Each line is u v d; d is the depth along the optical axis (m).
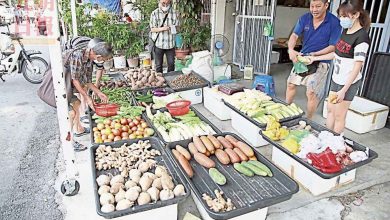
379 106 3.48
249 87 4.88
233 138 2.59
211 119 3.69
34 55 5.45
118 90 3.71
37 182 2.47
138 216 1.79
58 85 1.96
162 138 2.70
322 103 4.00
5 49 5.08
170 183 1.95
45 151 2.98
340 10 2.45
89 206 2.15
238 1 5.93
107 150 2.38
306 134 2.57
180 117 3.12
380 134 3.35
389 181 2.52
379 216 2.11
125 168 2.19
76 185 2.23
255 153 2.38
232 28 6.41
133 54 5.84
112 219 1.74
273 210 2.14
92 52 2.76
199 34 6.02
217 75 4.92
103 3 6.20
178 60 5.44
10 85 5.09
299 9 7.23
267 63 5.55
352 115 3.35
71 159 2.15
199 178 2.16
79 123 3.16
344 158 2.22
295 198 2.26
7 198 2.26
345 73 2.59
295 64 3.21
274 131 2.61
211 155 2.44
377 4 3.65
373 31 3.73
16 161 2.79
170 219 1.89
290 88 3.39
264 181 2.12
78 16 5.74
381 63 3.54
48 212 2.11
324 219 2.07
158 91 3.82
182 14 6.00
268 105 3.16
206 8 6.45
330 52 3.04
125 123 2.86
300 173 2.35
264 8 5.41
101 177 2.00
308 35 3.13
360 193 2.36
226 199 1.93
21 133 3.36
